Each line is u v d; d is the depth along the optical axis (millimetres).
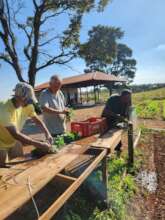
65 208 3779
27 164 2973
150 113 17547
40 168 2818
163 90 50438
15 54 16266
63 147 3732
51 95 4562
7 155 3213
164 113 17203
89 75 29625
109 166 5547
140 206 4473
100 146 3812
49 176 2570
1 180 2496
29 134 9484
